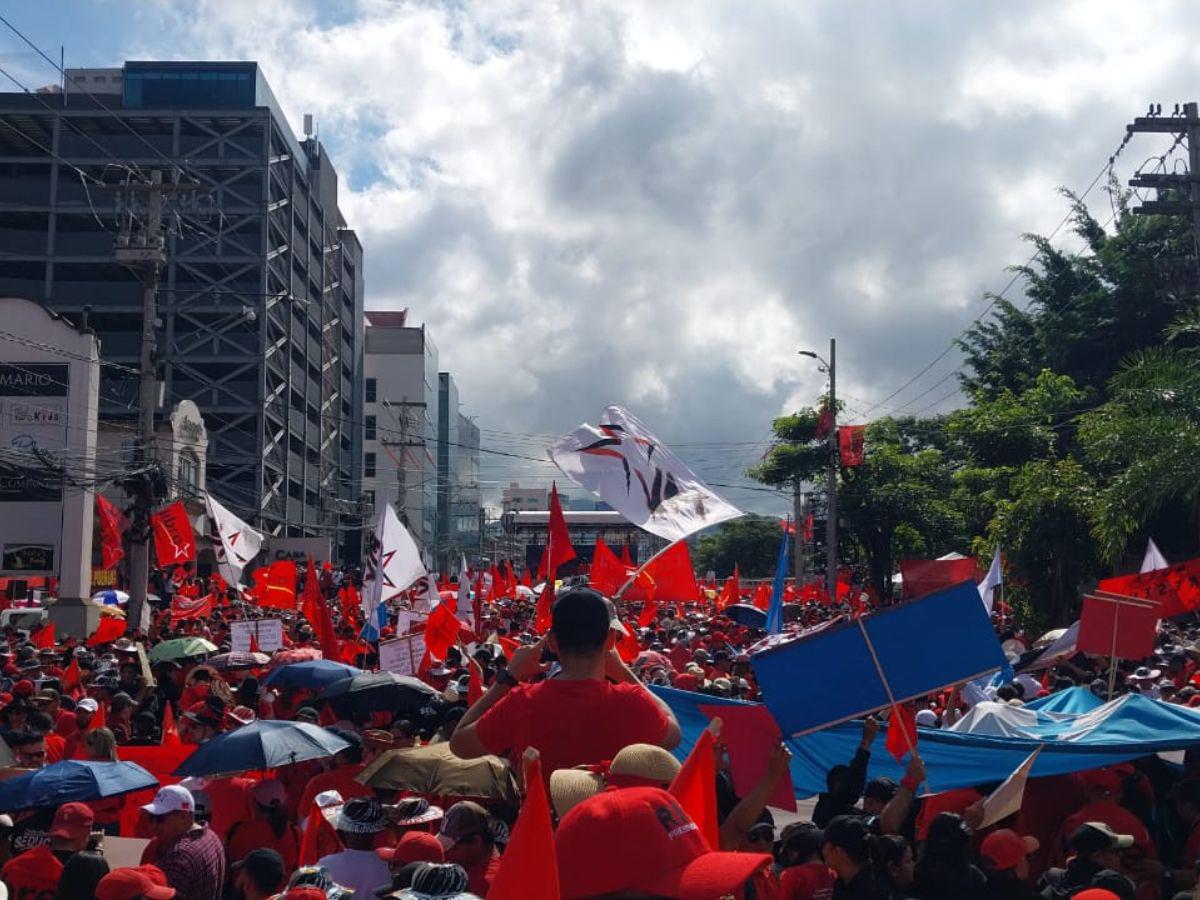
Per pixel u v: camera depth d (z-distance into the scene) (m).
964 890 6.04
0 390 39.53
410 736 9.21
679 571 13.98
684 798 3.77
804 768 9.10
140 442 29.25
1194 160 25.52
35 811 7.44
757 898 5.83
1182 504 28.97
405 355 110.62
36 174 71.38
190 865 6.18
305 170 81.81
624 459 7.60
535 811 3.00
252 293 71.38
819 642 6.21
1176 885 7.50
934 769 8.73
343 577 44.00
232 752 8.20
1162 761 9.40
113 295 71.06
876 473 46.06
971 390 54.56
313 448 84.25
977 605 6.17
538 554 69.31
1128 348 45.69
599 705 4.16
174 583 34.53
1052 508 29.89
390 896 4.90
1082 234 50.50
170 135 72.94
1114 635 10.87
